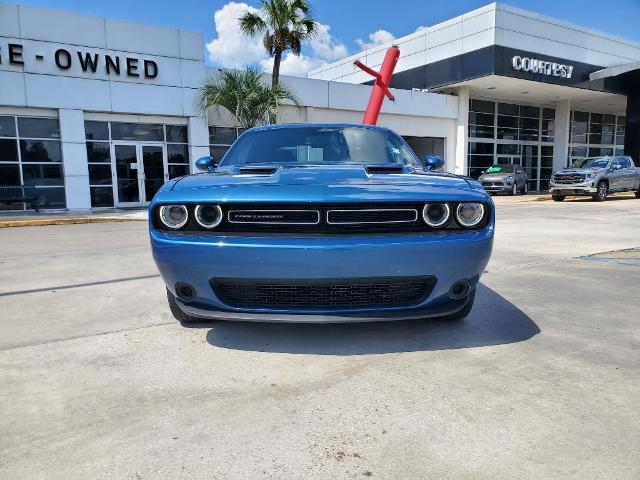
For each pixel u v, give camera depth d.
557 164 27.84
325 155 3.88
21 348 2.96
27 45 13.65
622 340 3.04
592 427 2.01
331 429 2.02
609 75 23.30
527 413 2.13
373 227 2.62
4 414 2.15
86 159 14.84
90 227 10.95
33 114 14.10
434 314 2.77
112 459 1.82
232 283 2.65
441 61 22.78
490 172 23.05
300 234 2.58
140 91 15.38
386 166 3.40
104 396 2.32
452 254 2.62
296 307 2.67
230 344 3.01
